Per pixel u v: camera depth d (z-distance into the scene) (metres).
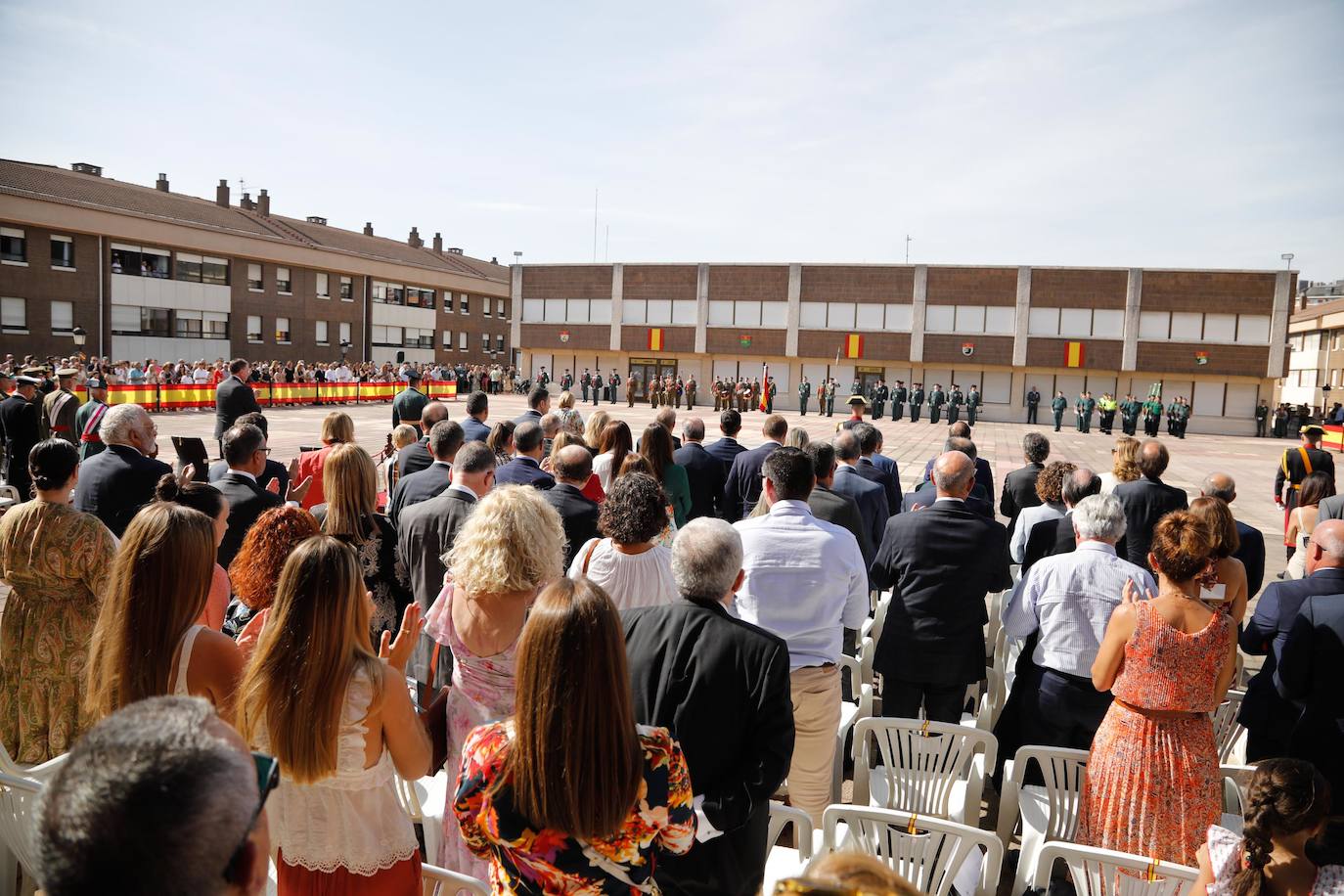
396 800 2.52
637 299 47.81
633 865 1.88
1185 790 3.05
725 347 46.41
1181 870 2.63
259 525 3.04
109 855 0.91
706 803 2.32
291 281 49.53
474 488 4.54
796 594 3.56
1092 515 3.78
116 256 41.16
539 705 1.74
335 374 40.22
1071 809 3.42
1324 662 3.44
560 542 2.93
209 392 30.80
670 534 5.09
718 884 2.43
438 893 2.63
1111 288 40.78
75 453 3.56
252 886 1.05
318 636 2.23
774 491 3.76
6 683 3.54
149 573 2.54
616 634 1.80
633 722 1.81
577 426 8.03
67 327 39.44
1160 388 41.06
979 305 42.44
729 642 2.42
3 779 2.84
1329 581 3.75
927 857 2.78
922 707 4.61
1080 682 3.70
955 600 4.09
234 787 1.01
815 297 44.78
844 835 3.28
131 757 0.97
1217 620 3.06
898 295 43.53
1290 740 3.62
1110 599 3.65
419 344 58.94
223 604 3.47
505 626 2.79
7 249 37.25
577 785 1.73
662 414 7.43
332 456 4.11
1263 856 2.28
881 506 6.27
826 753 3.63
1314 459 11.16
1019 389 42.81
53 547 3.42
